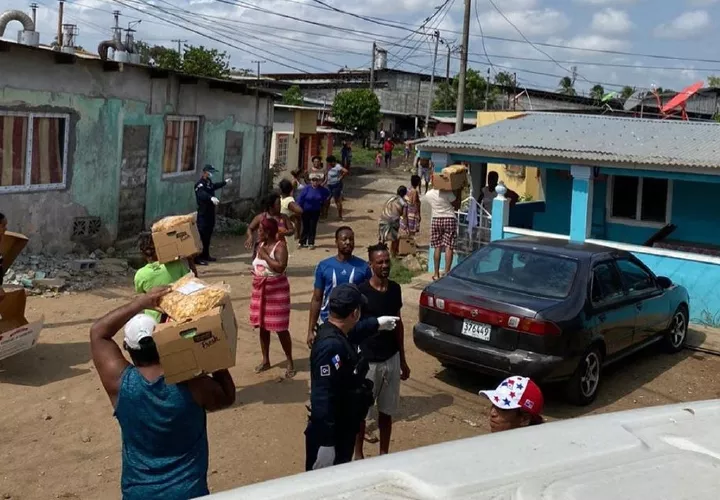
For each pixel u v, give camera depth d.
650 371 8.52
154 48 31.88
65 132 12.66
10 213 11.64
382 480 1.86
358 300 4.47
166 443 3.46
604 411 7.18
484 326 7.04
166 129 15.73
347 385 4.41
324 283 6.20
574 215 11.62
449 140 13.19
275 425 6.43
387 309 5.64
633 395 7.70
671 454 2.02
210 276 12.48
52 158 12.50
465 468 1.91
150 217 15.28
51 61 12.13
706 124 13.98
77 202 13.02
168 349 3.37
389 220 14.23
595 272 7.52
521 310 6.84
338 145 43.00
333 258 6.29
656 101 24.94
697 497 1.72
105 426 6.32
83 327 9.05
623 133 13.26
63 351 8.11
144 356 3.49
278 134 26.52
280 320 7.37
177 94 15.90
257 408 6.77
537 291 7.30
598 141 12.62
